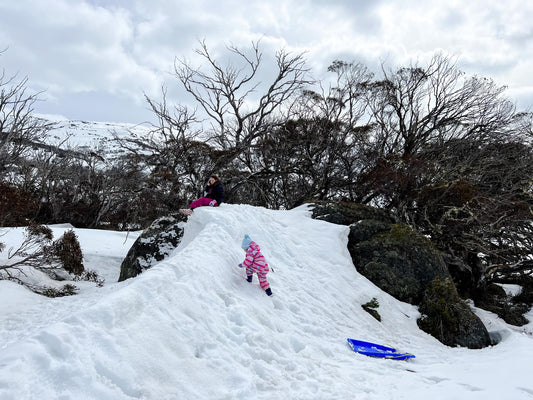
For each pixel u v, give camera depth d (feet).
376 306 27.63
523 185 46.98
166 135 52.80
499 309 40.27
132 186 60.29
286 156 65.51
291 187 70.08
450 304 28.60
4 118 52.16
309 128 66.90
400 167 46.26
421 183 45.75
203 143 52.70
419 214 46.39
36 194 82.12
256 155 66.08
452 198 42.19
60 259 36.35
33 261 33.17
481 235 42.50
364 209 40.65
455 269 44.57
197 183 53.36
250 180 57.98
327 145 63.57
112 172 84.84
